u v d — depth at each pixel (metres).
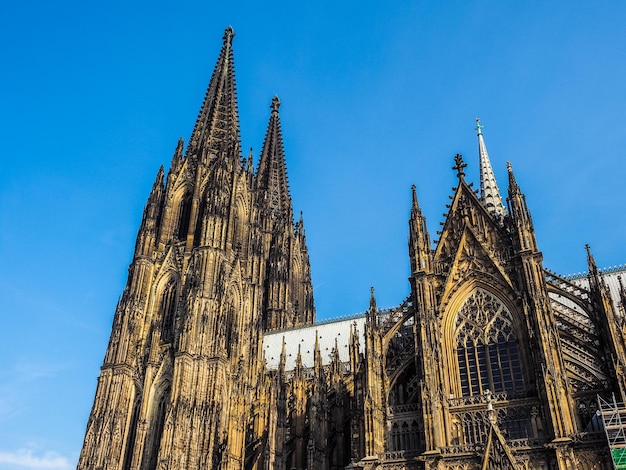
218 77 180.50
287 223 188.88
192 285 132.38
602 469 74.31
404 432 88.50
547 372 81.69
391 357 96.75
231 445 118.06
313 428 104.44
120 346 130.12
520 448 78.25
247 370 135.25
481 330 91.75
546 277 93.00
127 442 122.56
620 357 79.62
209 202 145.50
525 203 97.00
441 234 101.50
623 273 117.50
